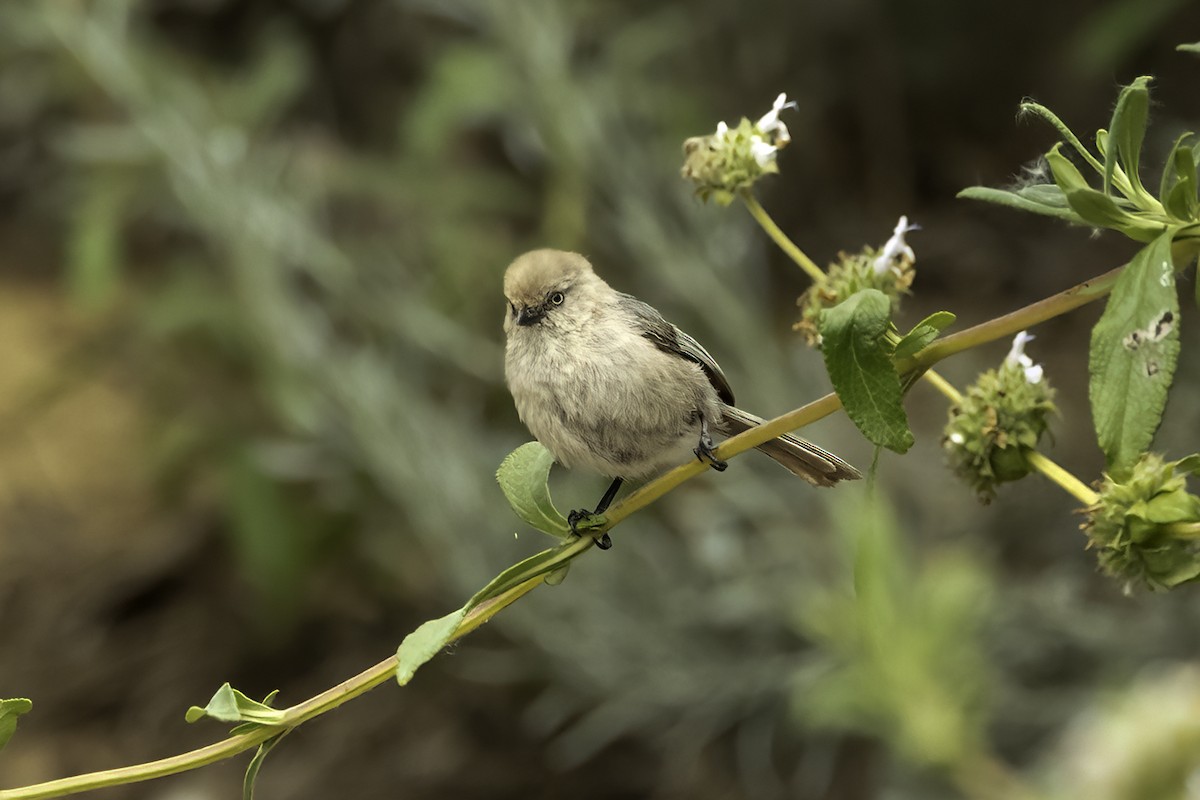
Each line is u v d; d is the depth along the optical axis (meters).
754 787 11.06
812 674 9.75
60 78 12.84
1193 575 4.19
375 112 15.95
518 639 11.31
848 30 15.59
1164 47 13.95
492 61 11.93
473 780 12.26
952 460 4.90
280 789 12.62
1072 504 11.02
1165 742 2.65
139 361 14.33
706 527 11.10
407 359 11.88
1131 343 3.71
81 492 15.52
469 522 10.95
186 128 11.68
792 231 15.34
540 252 6.70
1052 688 9.77
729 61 15.52
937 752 4.23
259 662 13.58
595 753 12.13
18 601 14.49
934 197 15.50
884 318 3.87
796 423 4.58
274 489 12.63
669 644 10.84
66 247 17.06
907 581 4.55
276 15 16.17
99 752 13.07
